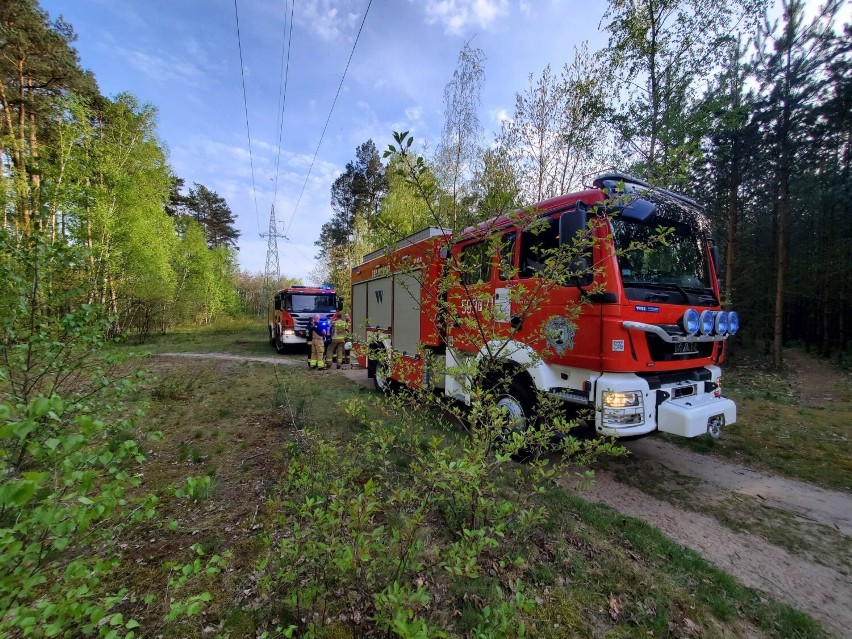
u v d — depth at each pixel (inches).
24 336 103.0
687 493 149.2
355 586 72.3
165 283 720.3
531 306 99.8
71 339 111.1
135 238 580.7
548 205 156.9
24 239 106.7
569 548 106.0
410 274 126.0
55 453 55.4
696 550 113.2
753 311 613.3
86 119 505.7
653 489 152.1
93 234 511.2
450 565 67.6
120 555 101.7
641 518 130.0
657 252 155.7
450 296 110.9
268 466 154.6
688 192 502.6
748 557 110.7
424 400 130.0
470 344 123.3
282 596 82.0
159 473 151.7
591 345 138.7
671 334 137.1
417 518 69.9
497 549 97.9
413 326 229.6
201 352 590.2
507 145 444.1
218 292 1278.3
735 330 166.4
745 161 473.4
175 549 104.6
